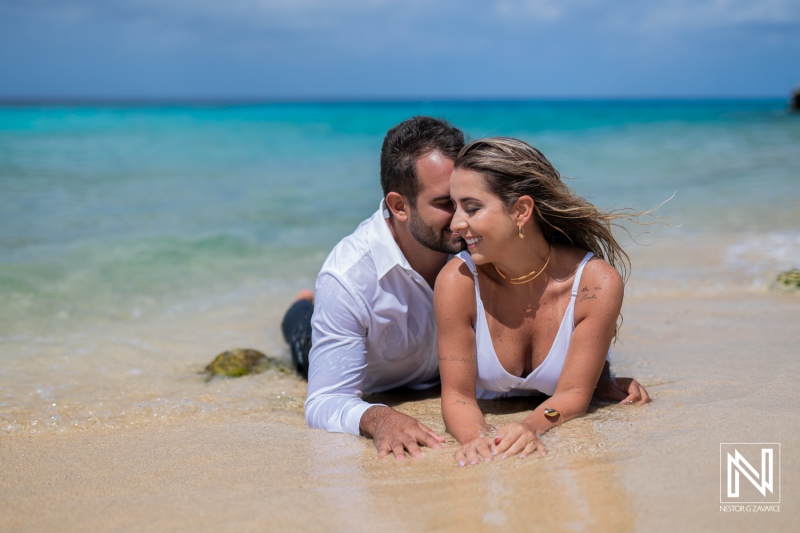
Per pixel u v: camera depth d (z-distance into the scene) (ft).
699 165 47.83
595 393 9.94
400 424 8.83
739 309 15.21
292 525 6.72
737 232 24.29
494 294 9.20
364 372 10.37
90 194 35.24
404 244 9.98
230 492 7.60
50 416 10.66
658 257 21.13
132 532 6.81
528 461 7.77
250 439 9.42
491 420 9.46
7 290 18.47
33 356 13.84
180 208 31.63
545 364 9.14
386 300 10.13
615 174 43.60
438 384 11.84
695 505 6.51
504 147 8.43
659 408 9.27
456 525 6.50
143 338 15.11
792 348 11.75
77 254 22.39
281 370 13.08
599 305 8.75
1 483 8.29
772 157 51.72
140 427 10.26
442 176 9.09
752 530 6.07
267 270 21.21
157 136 72.18
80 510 7.41
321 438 9.32
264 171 47.52
